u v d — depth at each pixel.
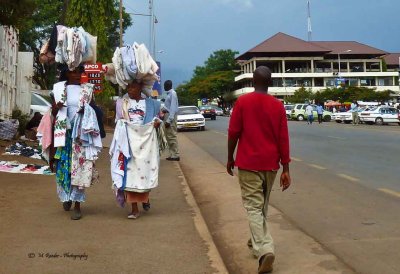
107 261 4.31
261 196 4.26
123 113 6.06
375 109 36.41
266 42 86.94
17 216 5.83
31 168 9.52
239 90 87.00
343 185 8.65
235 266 4.40
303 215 6.45
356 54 89.44
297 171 10.44
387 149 14.78
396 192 7.89
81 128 5.71
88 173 5.76
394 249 4.90
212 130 28.34
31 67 17.59
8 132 13.95
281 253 4.72
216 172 10.47
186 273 4.05
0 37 14.01
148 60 6.09
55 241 4.87
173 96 11.84
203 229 5.45
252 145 4.22
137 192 5.90
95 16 24.59
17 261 4.24
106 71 6.46
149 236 5.13
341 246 5.04
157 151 6.13
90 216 6.00
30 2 10.94
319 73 85.44
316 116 47.25
